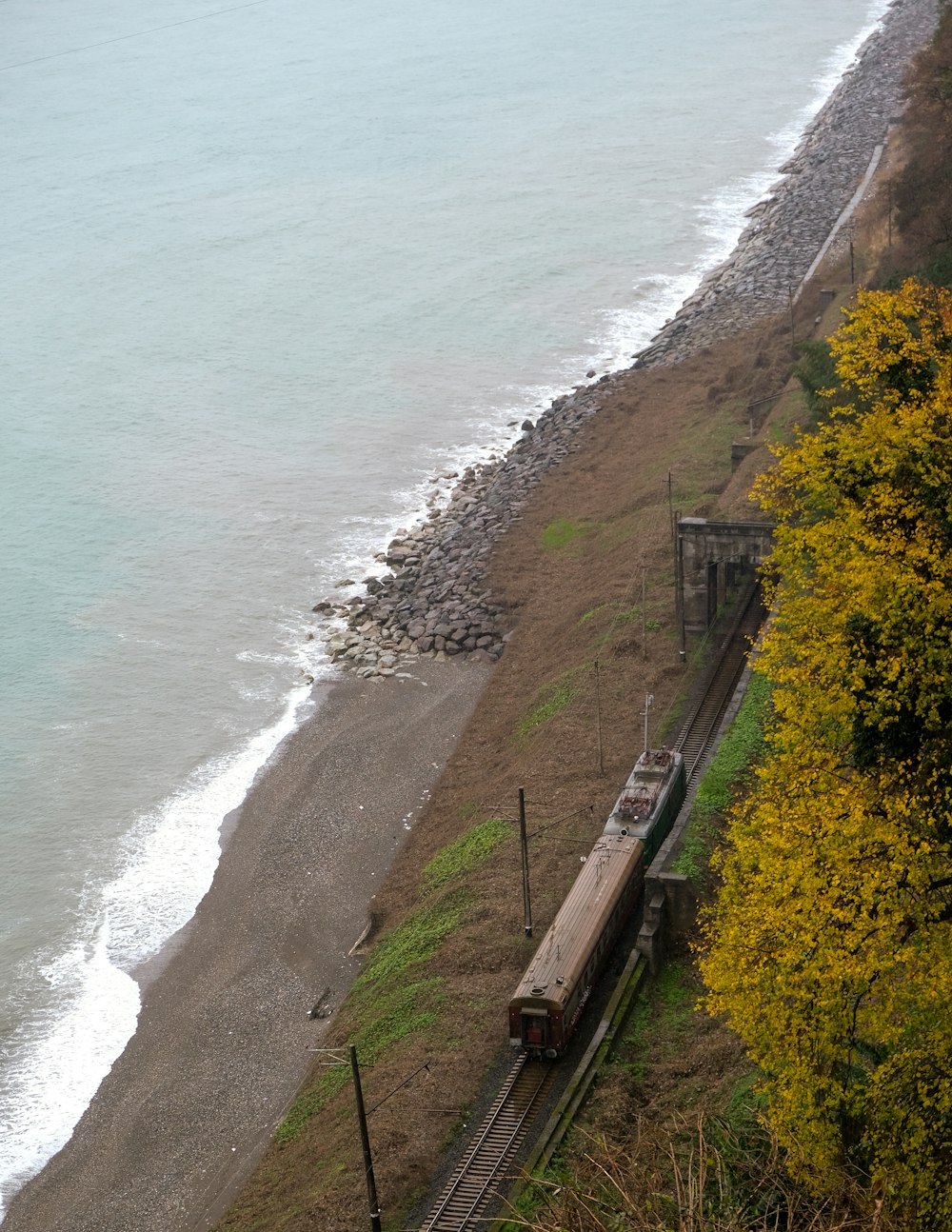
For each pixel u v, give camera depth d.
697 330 150.50
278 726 96.38
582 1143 48.94
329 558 119.50
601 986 57.84
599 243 195.25
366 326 170.62
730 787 66.19
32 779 91.69
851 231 158.12
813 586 47.31
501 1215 47.31
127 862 83.56
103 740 95.88
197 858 83.38
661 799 65.06
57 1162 62.56
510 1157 50.22
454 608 106.69
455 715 94.19
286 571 117.62
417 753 90.44
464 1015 60.00
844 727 40.84
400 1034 60.84
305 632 108.62
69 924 78.56
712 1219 30.52
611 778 75.38
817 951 35.44
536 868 69.50
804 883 36.09
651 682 83.62
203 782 90.81
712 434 117.19
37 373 159.75
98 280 189.38
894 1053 35.03
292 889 79.06
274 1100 63.31
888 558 39.44
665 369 140.38
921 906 36.03
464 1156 51.31
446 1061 56.91
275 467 136.50
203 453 140.25
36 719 98.25
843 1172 33.56
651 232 198.25
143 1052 68.56
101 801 89.44
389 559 117.81
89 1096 66.12
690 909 58.62
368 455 138.50
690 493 107.62
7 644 107.50
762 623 82.06
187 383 156.75
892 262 116.38
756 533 79.38
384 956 69.19
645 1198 33.00
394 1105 55.09
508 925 65.38
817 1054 35.25
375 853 80.88
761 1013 36.34
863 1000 40.12
